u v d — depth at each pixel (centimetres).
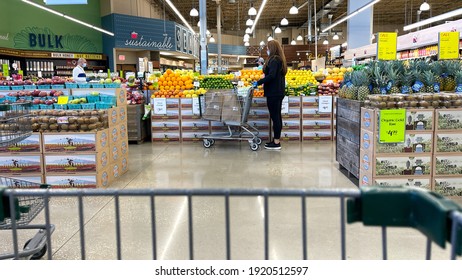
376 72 411
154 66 1912
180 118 738
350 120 439
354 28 1556
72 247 273
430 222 96
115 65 1784
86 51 1730
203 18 1091
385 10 2580
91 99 463
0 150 407
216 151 643
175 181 449
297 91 728
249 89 638
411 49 1140
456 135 361
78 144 407
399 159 364
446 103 361
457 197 368
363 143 387
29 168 411
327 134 730
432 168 365
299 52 2486
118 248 122
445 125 361
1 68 1290
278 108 641
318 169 498
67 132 407
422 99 363
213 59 2967
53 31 1606
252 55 3130
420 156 364
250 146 663
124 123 498
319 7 2542
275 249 263
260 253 258
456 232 89
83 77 620
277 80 624
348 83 472
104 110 433
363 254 255
